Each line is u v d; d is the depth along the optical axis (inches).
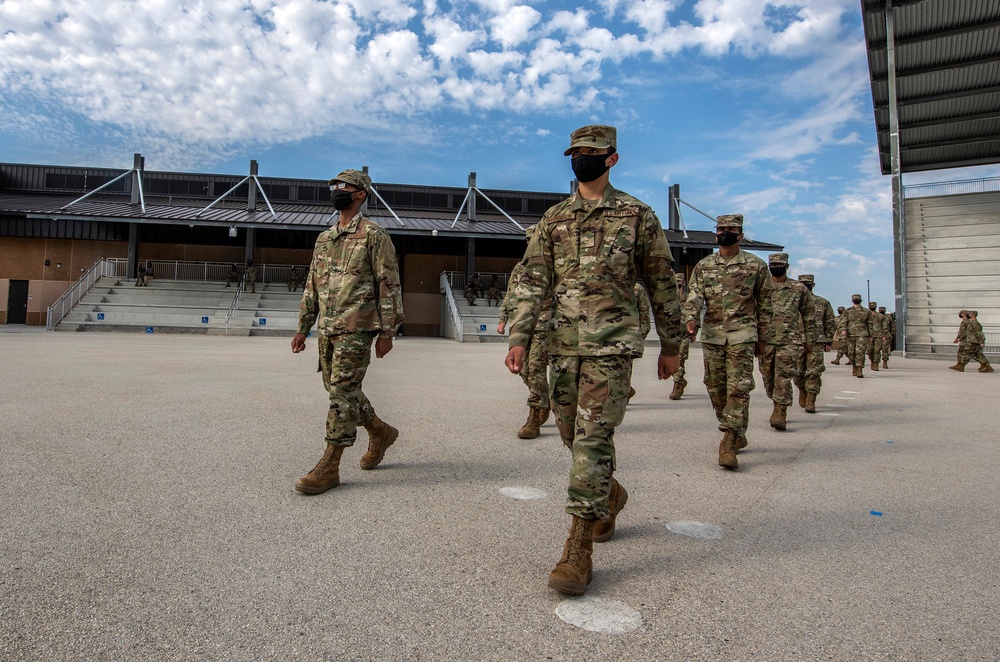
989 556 114.3
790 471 180.2
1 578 91.1
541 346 212.7
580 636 80.1
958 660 76.9
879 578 103.0
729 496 151.9
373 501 136.1
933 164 1485.0
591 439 99.5
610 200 108.2
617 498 117.8
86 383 319.0
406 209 1708.9
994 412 319.3
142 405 254.7
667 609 89.1
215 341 847.7
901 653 78.4
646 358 775.1
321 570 98.2
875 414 307.1
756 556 111.7
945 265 1224.8
